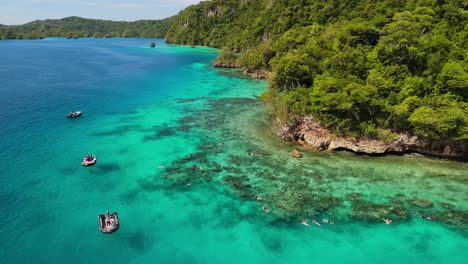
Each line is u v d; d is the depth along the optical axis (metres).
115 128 59.59
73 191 39.22
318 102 52.56
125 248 30.94
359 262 29.81
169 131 58.62
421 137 48.53
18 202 36.62
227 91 90.44
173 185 41.12
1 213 34.62
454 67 49.28
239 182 41.72
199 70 126.94
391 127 49.97
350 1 120.69
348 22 84.38
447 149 48.34
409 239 32.56
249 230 33.62
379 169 45.34
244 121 64.06
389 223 34.62
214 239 32.34
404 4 77.00
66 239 31.67
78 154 48.59
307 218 35.31
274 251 31.02
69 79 101.06
